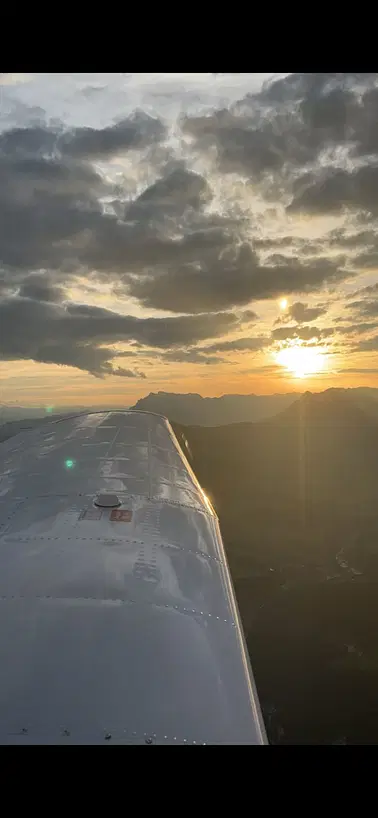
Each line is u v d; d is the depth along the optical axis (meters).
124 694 2.07
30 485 4.77
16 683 2.08
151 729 1.91
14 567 3.08
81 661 2.24
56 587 2.85
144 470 5.44
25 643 2.33
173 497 4.66
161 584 3.02
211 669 2.32
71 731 1.88
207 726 1.97
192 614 2.75
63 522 3.83
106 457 5.90
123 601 2.75
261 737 1.98
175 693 2.12
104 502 4.20
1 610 2.60
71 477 5.06
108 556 3.30
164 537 3.70
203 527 4.08
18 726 1.87
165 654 2.35
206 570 3.32
